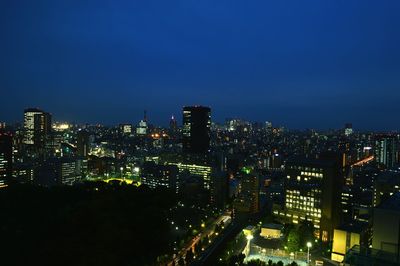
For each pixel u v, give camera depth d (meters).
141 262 198.00
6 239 198.38
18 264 172.62
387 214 97.00
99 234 193.25
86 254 171.12
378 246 97.25
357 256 76.56
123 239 192.50
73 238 191.50
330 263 199.12
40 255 176.00
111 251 182.12
